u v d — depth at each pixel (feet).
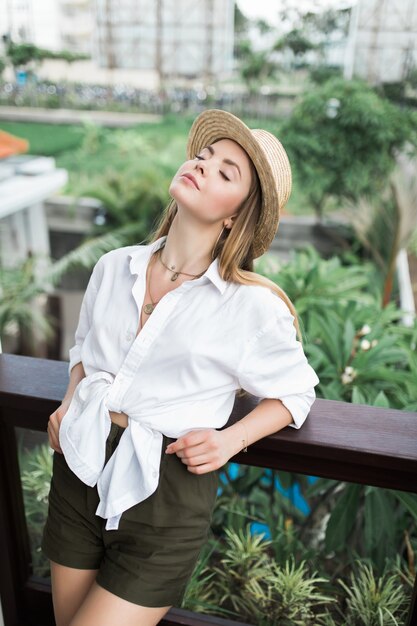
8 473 3.73
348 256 15.67
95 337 2.91
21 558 3.99
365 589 3.94
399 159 17.02
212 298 2.70
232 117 2.64
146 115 23.89
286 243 18.63
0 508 3.75
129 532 2.80
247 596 4.29
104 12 23.12
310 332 5.81
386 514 4.08
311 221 18.34
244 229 2.72
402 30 18.86
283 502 4.81
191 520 2.79
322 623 4.10
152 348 2.71
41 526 4.50
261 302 2.66
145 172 20.71
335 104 17.02
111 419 2.84
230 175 2.68
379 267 14.28
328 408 3.24
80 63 24.00
